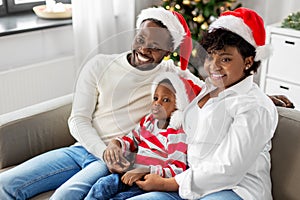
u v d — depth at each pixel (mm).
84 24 2592
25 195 1427
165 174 1355
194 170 1326
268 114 1331
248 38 1343
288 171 1390
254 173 1338
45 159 1524
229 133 1333
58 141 1716
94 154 1477
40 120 1659
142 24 1390
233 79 1375
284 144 1414
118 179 1370
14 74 2383
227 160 1289
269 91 2811
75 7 2512
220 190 1304
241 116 1319
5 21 2570
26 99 2490
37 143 1651
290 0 2939
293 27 2641
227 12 1447
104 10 2691
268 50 1387
